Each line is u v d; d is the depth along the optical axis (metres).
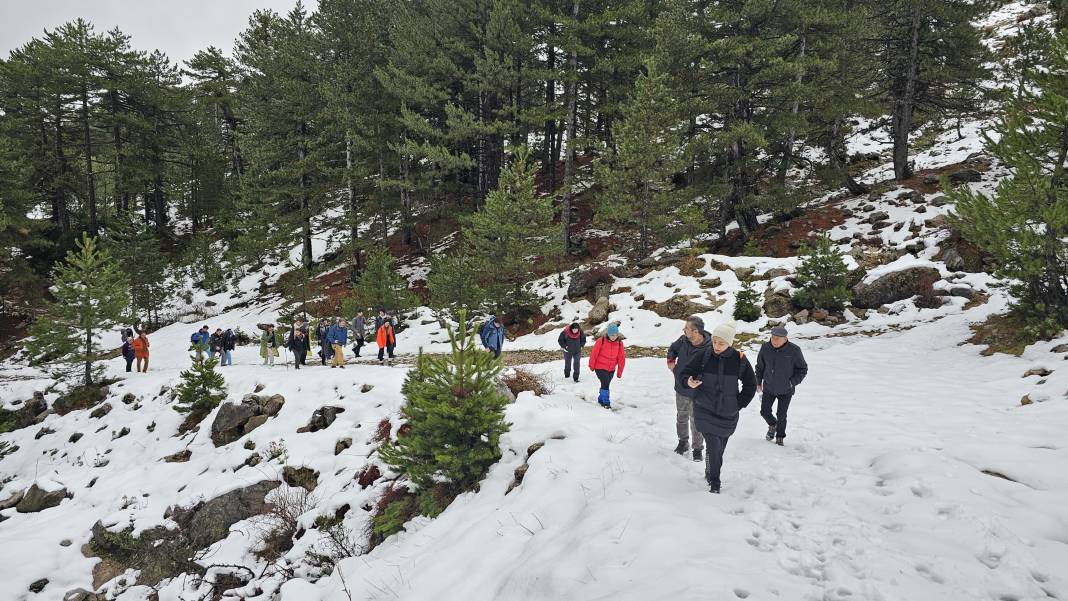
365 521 8.37
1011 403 8.30
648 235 24.92
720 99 23.50
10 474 15.13
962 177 23.36
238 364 22.41
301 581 7.05
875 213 22.84
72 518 11.02
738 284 20.11
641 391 11.70
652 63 22.20
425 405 7.23
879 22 25.38
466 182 35.81
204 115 47.62
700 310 19.27
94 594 8.99
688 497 5.54
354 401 12.15
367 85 30.28
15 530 11.34
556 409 9.26
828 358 13.46
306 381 13.69
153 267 31.36
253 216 33.31
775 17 23.98
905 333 14.54
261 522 9.38
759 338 16.94
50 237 35.59
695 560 4.02
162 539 9.84
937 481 5.43
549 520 5.76
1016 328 11.81
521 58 28.59
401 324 24.78
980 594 3.68
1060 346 10.12
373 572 6.35
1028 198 10.79
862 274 18.95
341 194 33.34
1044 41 22.23
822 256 17.80
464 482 7.64
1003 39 36.66
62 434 16.36
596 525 5.00
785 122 22.70
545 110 26.94
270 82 32.75
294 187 30.77
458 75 28.31
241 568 8.26
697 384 5.61
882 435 7.25
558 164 39.56
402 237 35.56
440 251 32.09
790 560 4.16
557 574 4.36
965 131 32.59
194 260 35.78
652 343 18.27
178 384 16.31
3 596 8.71
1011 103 11.38
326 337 18.28
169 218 45.91
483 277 24.58
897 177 26.39
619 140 23.50
